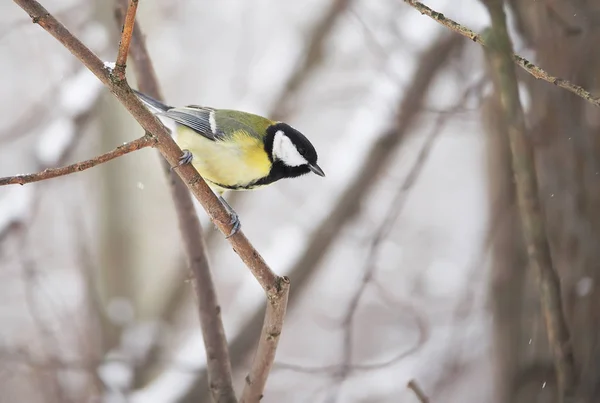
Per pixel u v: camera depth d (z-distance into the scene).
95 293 14.41
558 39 7.49
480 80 9.64
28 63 20.41
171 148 4.97
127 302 15.53
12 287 18.11
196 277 6.50
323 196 12.77
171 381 11.78
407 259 20.05
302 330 19.45
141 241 17.02
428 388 12.88
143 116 4.82
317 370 8.58
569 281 7.38
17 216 11.45
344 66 18.69
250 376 5.73
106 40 13.68
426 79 12.07
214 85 22.22
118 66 4.63
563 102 7.48
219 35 21.62
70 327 14.88
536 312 7.89
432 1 8.84
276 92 15.31
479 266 10.65
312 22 15.55
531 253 6.35
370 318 18.39
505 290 8.12
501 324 8.15
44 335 11.39
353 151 12.52
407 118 12.27
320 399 13.99
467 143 21.97
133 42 7.51
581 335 7.24
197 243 6.57
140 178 17.17
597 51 7.37
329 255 14.32
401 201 10.30
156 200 18.81
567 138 7.48
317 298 19.31
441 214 22.08
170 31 20.48
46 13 4.62
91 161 4.68
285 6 20.78
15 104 21.16
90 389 12.11
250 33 20.30
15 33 17.75
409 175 10.17
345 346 9.47
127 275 16.70
